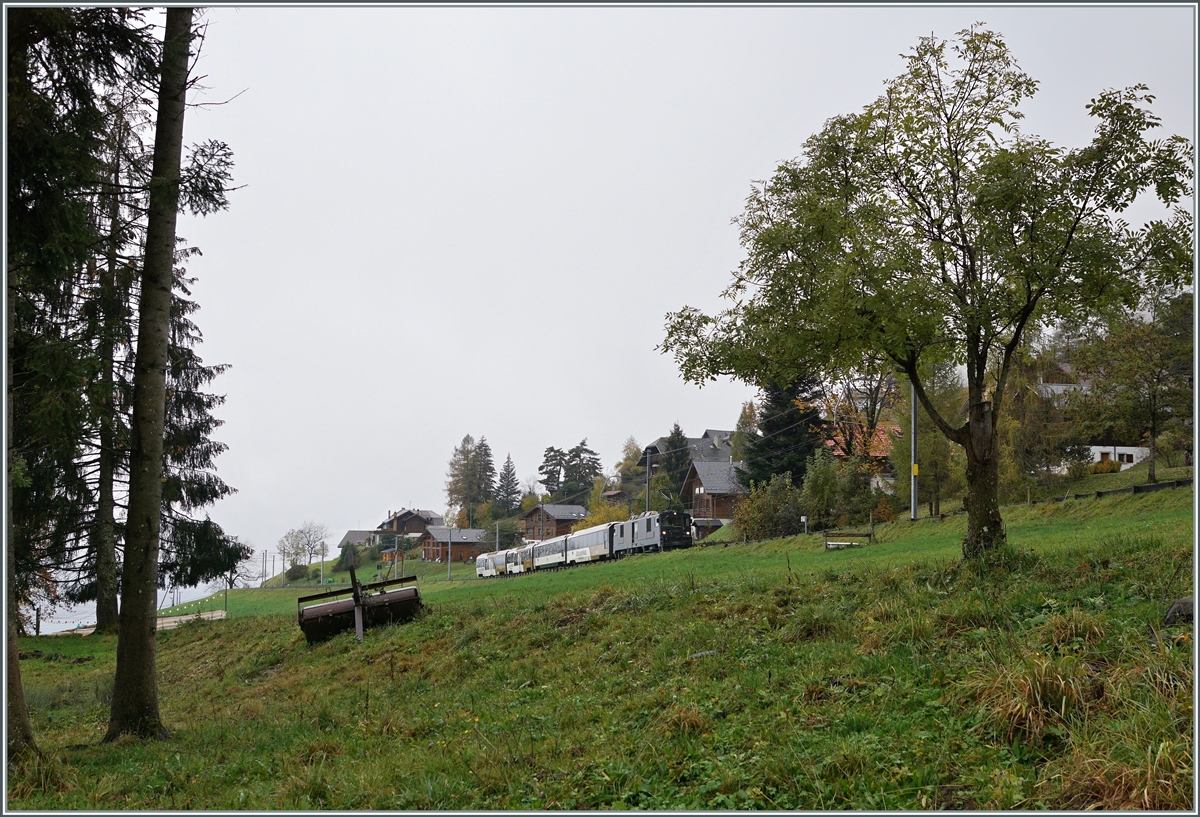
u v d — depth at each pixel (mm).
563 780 7684
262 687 18359
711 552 41656
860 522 42344
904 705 8086
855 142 14547
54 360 10070
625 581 24219
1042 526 26359
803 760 7020
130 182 12453
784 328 14070
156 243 12328
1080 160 12445
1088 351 35375
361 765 9148
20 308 10648
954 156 14180
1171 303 32969
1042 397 40344
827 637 11812
